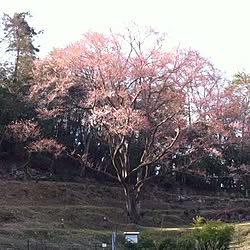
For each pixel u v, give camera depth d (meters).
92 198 39.78
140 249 20.47
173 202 45.25
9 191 36.09
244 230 27.95
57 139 45.44
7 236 23.69
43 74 34.66
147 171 34.59
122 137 32.56
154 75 32.62
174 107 33.50
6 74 43.47
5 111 40.41
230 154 49.34
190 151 35.03
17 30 45.78
